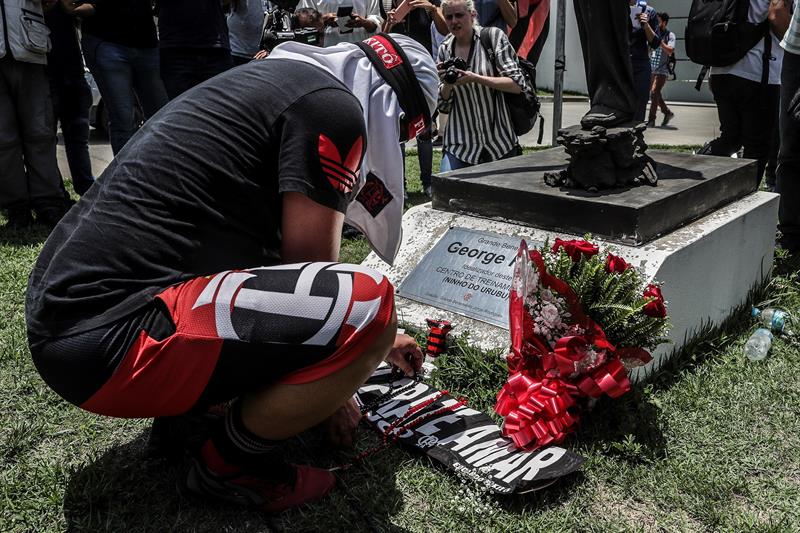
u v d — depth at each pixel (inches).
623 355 90.2
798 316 120.7
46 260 67.5
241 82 67.6
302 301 62.4
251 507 75.1
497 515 75.7
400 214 77.5
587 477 82.0
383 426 89.7
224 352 62.2
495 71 161.0
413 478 82.0
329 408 65.9
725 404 96.5
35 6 178.2
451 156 171.3
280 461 75.6
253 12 216.4
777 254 139.9
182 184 63.8
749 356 108.4
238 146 65.1
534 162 138.9
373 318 64.1
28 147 188.2
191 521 74.7
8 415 95.6
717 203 120.6
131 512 76.1
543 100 586.2
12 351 111.0
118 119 210.4
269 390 65.6
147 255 62.8
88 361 62.2
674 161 133.3
